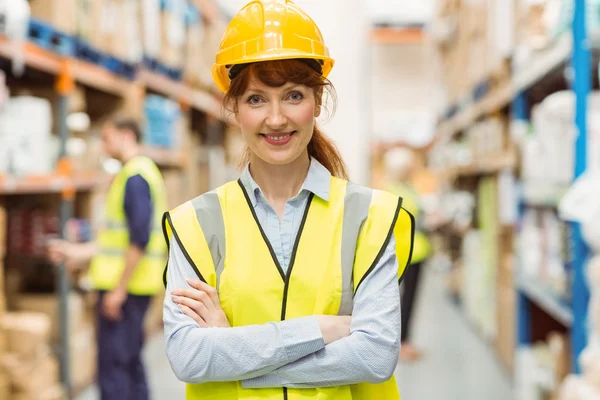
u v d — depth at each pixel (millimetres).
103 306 3182
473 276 6152
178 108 5898
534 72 3348
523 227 3914
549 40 3033
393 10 10242
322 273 1253
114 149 3338
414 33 10414
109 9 4180
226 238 1282
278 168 1316
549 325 3982
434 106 9047
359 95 8742
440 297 7863
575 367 2682
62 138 3631
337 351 1216
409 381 4387
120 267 3215
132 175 3170
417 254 5051
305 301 1248
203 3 6398
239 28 1257
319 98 1343
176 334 1240
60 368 3662
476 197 7027
